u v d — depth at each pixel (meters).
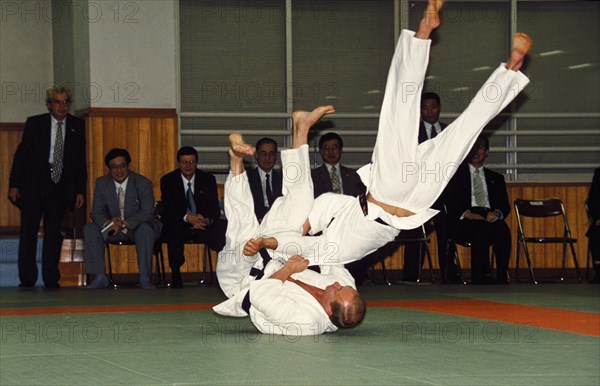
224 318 6.86
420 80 5.33
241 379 4.12
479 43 12.85
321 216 5.85
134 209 10.70
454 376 4.21
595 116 13.05
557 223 12.61
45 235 10.69
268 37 12.48
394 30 12.72
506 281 10.98
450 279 11.16
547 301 8.41
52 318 6.96
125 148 11.80
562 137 13.05
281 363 4.57
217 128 12.38
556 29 13.02
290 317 5.63
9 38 13.84
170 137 11.96
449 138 5.48
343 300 5.59
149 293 9.60
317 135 12.54
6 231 13.46
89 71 11.76
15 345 5.37
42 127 10.72
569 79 13.05
